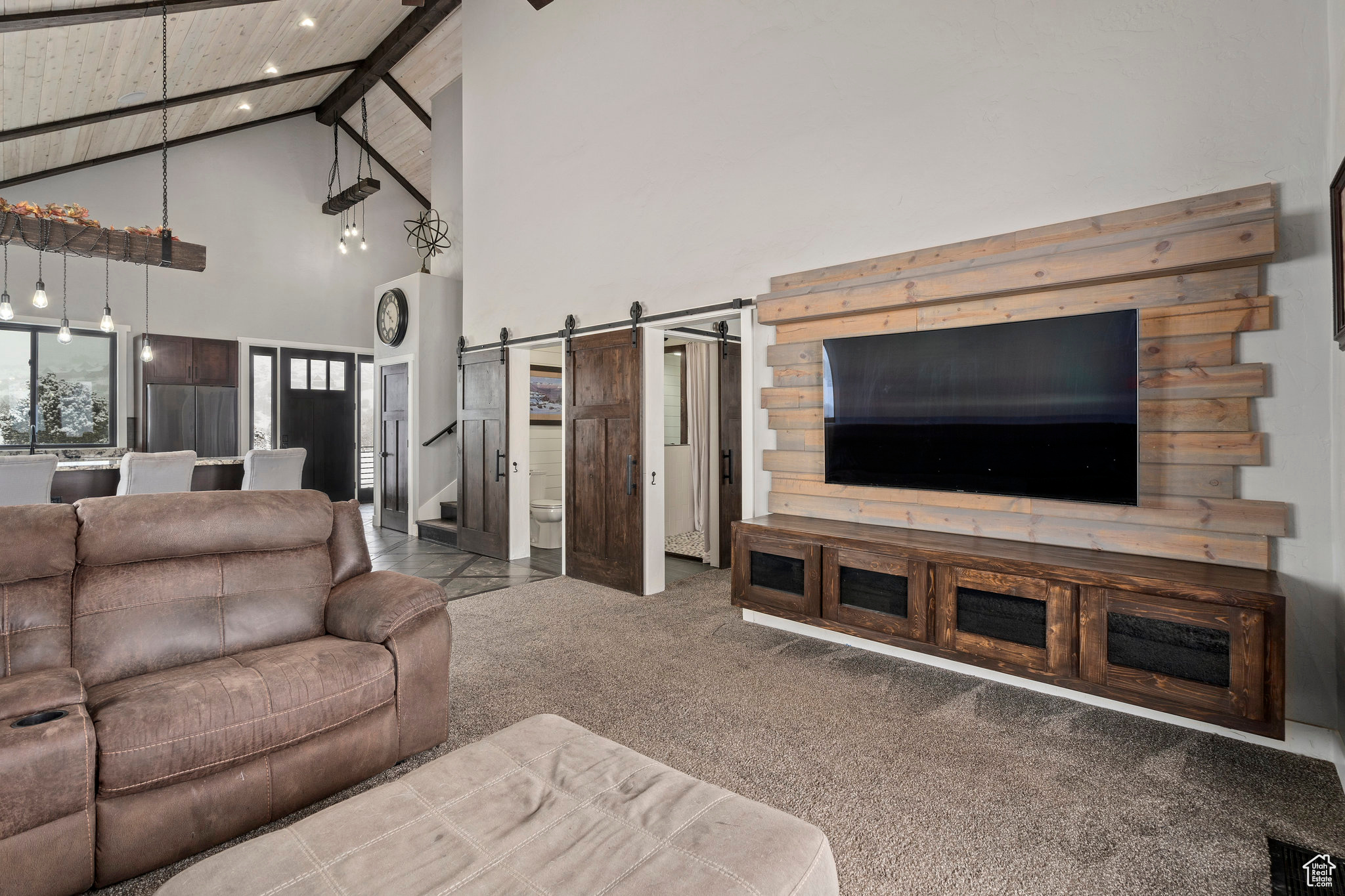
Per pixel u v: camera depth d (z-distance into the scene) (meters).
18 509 1.99
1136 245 2.61
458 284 7.36
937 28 3.17
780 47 3.74
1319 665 2.33
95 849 1.53
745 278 3.95
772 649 3.41
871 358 3.38
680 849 1.14
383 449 7.62
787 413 3.84
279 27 5.98
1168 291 2.60
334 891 1.03
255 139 8.44
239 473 5.37
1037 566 2.55
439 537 6.60
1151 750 2.35
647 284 4.47
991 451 2.98
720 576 5.13
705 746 2.37
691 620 3.93
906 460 3.27
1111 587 2.38
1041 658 2.55
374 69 7.48
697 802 1.29
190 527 2.21
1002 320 3.01
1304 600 2.37
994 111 3.01
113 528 2.09
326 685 1.90
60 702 1.61
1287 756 2.31
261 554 2.36
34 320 6.83
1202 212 2.48
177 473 4.32
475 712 2.63
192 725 1.64
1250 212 2.37
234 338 8.23
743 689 2.89
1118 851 1.78
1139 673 2.33
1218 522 2.51
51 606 1.93
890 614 3.00
